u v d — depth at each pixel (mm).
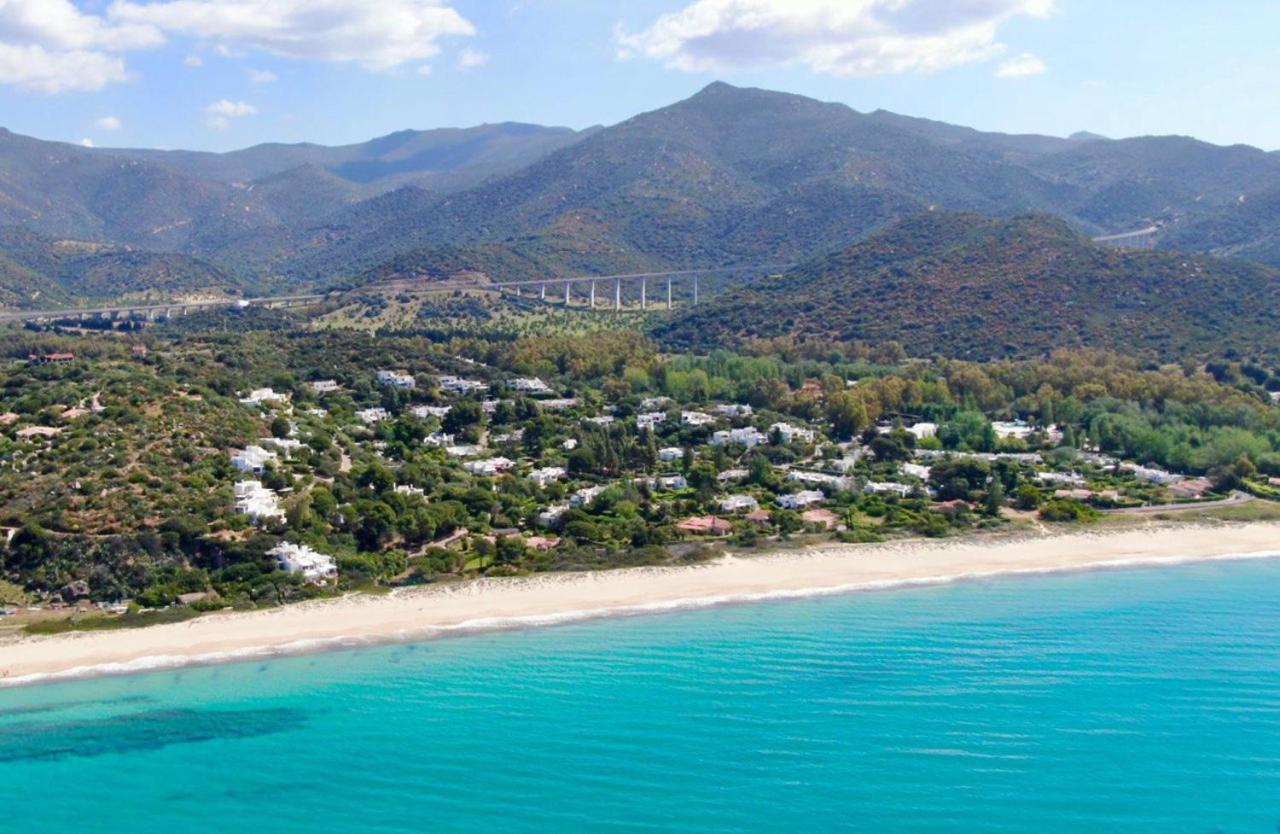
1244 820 92562
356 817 94188
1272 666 121812
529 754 103688
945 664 123000
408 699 115375
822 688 116875
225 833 92562
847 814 93562
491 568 153750
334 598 142750
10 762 103250
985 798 95688
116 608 137375
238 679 120375
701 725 108812
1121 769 100062
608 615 139500
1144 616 138500
